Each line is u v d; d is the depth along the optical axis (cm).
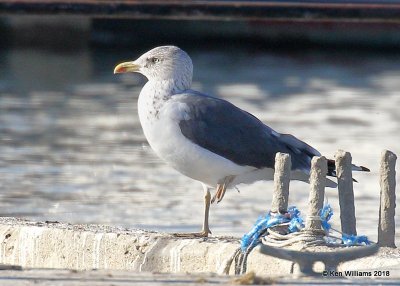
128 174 2016
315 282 861
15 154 2227
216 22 4800
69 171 2039
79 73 3969
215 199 1166
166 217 1609
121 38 4766
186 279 870
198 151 1137
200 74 3938
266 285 847
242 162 1150
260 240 1045
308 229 1040
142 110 1166
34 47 4709
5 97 3247
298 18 3891
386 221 1094
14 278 865
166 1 3816
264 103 3139
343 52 4753
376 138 2472
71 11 3819
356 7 3906
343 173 1109
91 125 2681
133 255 1102
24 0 3803
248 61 4419
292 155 1174
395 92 3431
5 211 1653
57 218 1598
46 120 2756
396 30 4741
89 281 854
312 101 3189
